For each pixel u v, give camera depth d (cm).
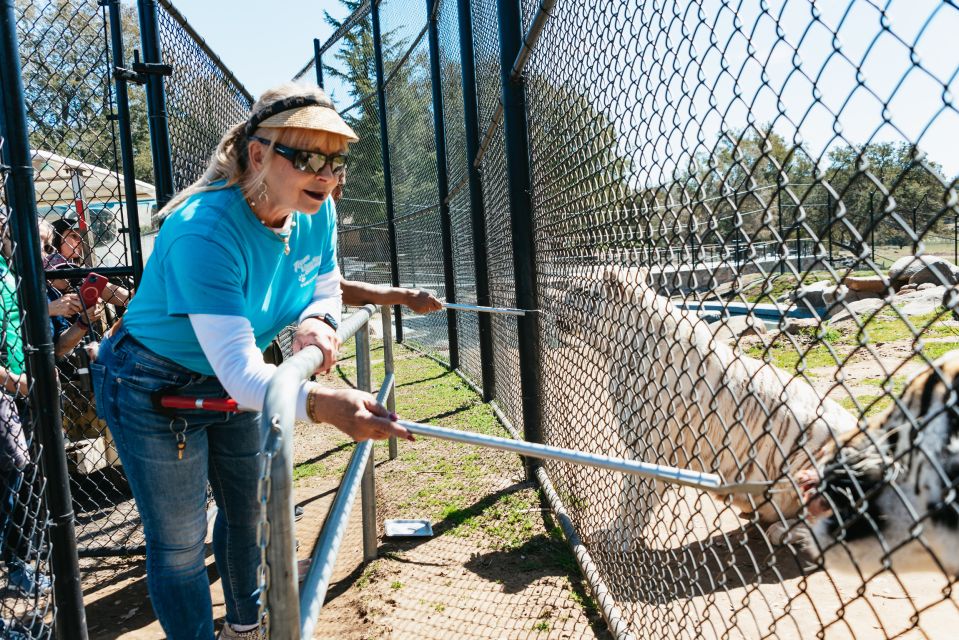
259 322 251
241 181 221
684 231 182
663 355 319
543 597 332
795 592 297
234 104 699
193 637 247
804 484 191
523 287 459
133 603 376
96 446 484
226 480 271
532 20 374
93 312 379
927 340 671
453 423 661
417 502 476
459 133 818
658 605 238
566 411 382
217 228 210
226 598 282
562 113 331
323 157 214
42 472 286
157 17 437
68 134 425
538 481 477
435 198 985
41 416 285
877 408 450
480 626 312
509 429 593
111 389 242
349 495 190
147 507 242
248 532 277
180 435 239
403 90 1098
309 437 687
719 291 168
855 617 270
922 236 99
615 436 372
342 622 330
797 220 126
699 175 168
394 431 167
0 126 276
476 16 679
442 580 360
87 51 422
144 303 238
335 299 285
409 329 1274
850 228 113
